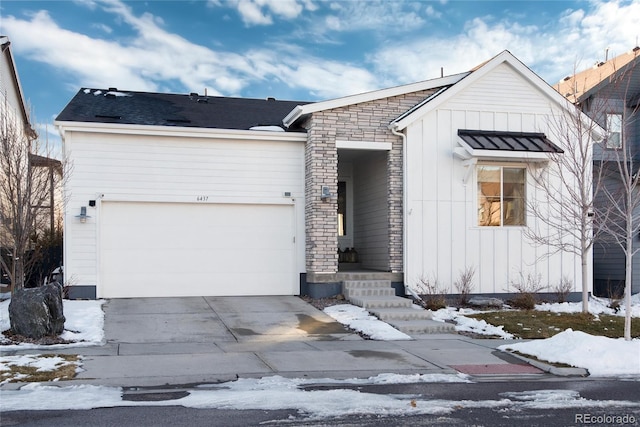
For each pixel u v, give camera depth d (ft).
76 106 51.62
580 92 66.03
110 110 51.96
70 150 46.19
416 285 49.34
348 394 23.62
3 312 39.32
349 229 62.18
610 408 22.00
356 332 38.34
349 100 49.47
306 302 47.26
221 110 57.72
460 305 48.34
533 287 50.98
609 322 42.22
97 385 24.54
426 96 51.98
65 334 34.24
